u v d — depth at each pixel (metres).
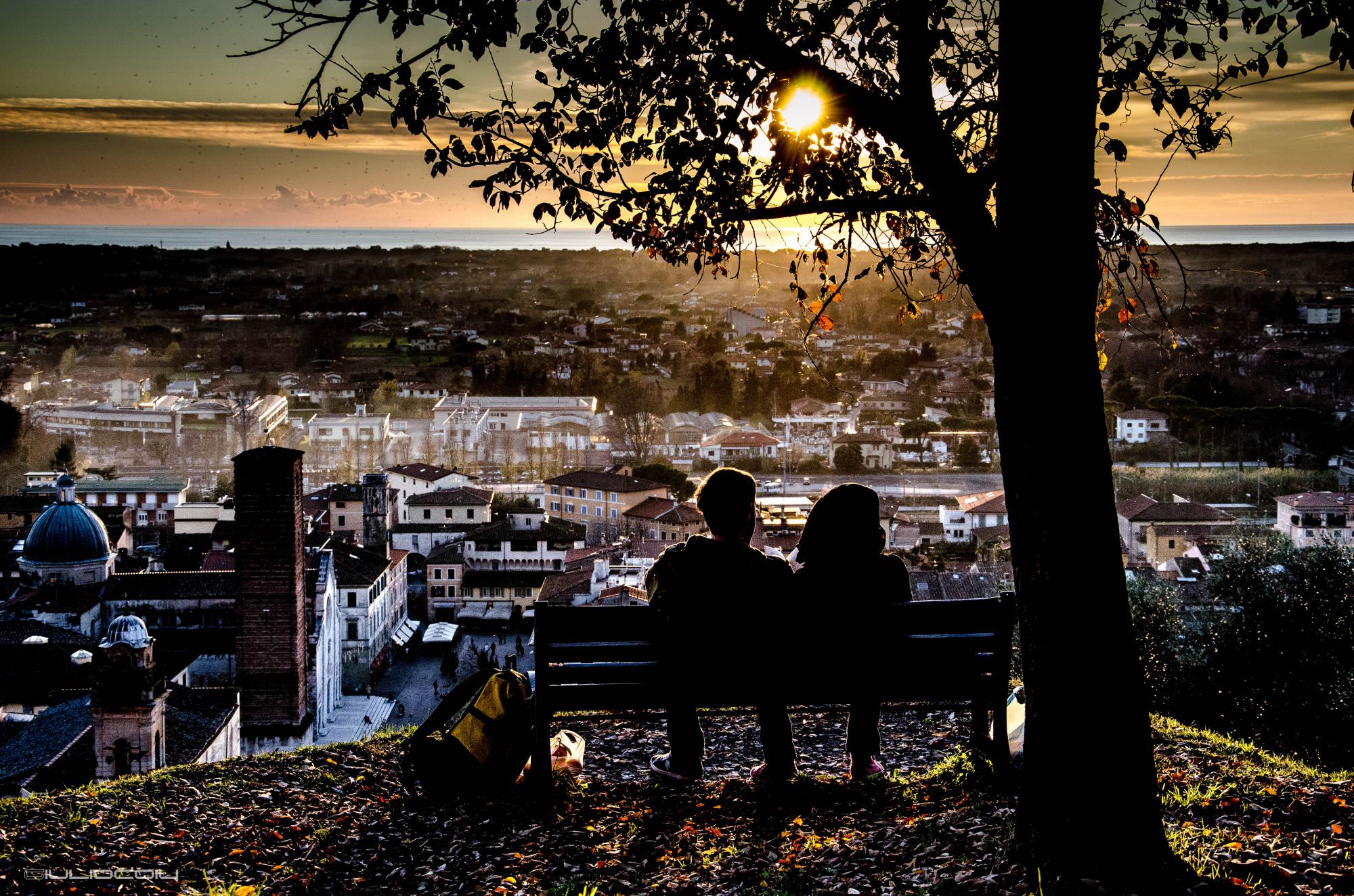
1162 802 9.23
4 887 8.33
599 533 123.25
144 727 25.52
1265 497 136.88
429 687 82.25
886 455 181.00
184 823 9.90
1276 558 31.55
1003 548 110.75
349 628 81.38
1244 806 8.93
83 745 28.05
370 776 11.30
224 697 35.59
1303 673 28.67
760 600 9.43
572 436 190.62
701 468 175.25
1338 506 105.69
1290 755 27.20
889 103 8.05
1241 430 167.62
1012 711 9.97
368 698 66.31
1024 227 7.61
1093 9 7.46
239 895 8.20
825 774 10.77
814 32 10.25
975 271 7.88
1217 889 7.27
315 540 85.50
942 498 142.50
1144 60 10.02
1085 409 7.61
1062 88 7.45
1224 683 29.72
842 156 10.65
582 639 9.61
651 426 191.25
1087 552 7.57
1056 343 7.57
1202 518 108.44
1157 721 13.08
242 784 11.05
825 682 9.77
